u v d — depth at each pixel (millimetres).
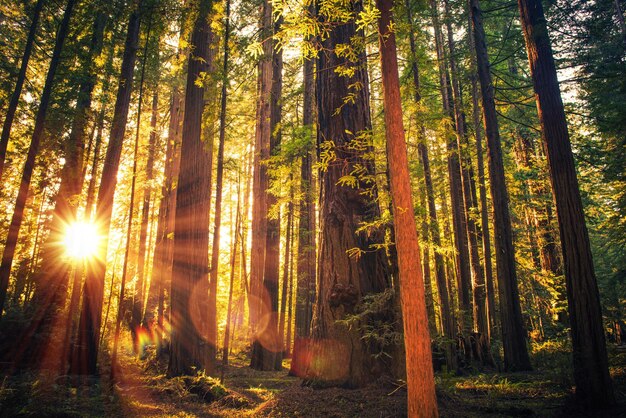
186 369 9125
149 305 18422
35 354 9586
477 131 14562
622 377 8344
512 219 17469
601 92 11086
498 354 14422
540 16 7906
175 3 10500
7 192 13188
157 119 23500
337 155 9531
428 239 8914
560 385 7988
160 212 20375
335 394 7398
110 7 10469
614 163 12062
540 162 16375
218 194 9930
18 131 11672
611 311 13859
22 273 13656
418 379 3861
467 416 6121
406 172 4289
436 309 16422
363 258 8930
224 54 10883
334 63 10172
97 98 12125
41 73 13430
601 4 10625
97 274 10375
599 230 15648
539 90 7684
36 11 7738
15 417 5812
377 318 8344
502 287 11547
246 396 8148
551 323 16703
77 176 11664
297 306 19453
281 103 16156
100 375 9531
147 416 6395
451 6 15211
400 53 10062
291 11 4984
